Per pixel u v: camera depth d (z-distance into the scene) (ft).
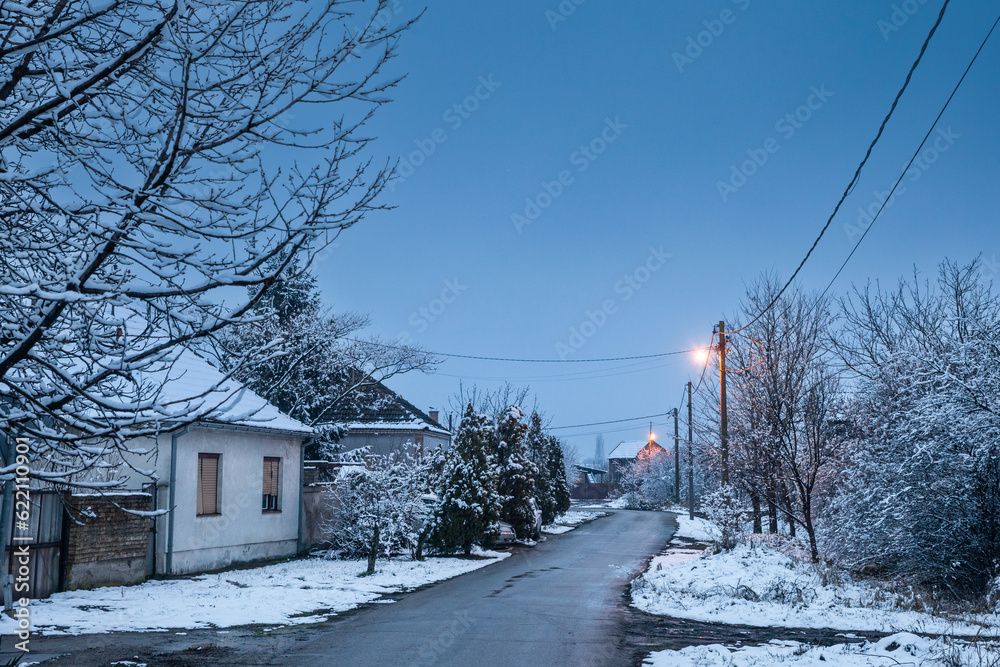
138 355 15.26
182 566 57.62
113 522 49.11
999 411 50.47
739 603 47.73
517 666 29.91
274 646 33.14
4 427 15.79
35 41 14.37
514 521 100.22
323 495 80.59
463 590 54.39
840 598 50.16
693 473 155.84
